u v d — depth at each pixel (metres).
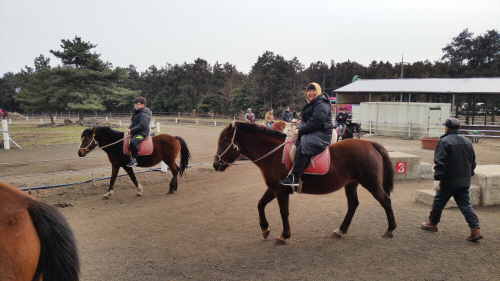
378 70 68.75
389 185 5.32
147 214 6.86
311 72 83.31
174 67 61.12
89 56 35.22
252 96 42.88
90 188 9.17
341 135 17.00
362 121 23.39
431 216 5.43
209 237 5.48
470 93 22.81
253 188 9.02
